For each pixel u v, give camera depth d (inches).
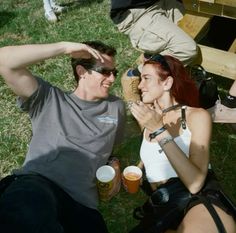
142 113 40.7
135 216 48.1
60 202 42.4
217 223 38.6
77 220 42.6
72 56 45.3
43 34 86.2
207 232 38.3
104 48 45.9
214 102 57.7
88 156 45.8
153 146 44.7
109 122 48.2
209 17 66.4
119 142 53.7
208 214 39.5
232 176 56.5
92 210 44.3
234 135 61.6
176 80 44.3
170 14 66.2
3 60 42.0
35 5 97.1
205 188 41.4
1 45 84.4
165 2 65.7
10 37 87.4
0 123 65.8
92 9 92.4
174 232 41.2
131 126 63.8
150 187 46.0
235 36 72.7
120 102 50.4
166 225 40.9
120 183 52.6
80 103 47.1
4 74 42.8
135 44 66.1
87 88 46.6
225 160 58.5
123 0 63.4
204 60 61.9
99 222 43.9
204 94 56.6
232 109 56.9
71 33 84.6
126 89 60.7
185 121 43.1
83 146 45.9
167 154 40.4
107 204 54.3
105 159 48.2
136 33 64.6
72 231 41.9
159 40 62.2
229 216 39.8
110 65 45.7
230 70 60.0
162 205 41.9
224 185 55.5
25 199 37.6
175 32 61.0
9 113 67.9
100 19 88.0
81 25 86.9
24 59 42.2
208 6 61.4
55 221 36.4
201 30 65.7
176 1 66.3
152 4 63.8
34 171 43.7
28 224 35.1
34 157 44.6
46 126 45.6
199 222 39.1
